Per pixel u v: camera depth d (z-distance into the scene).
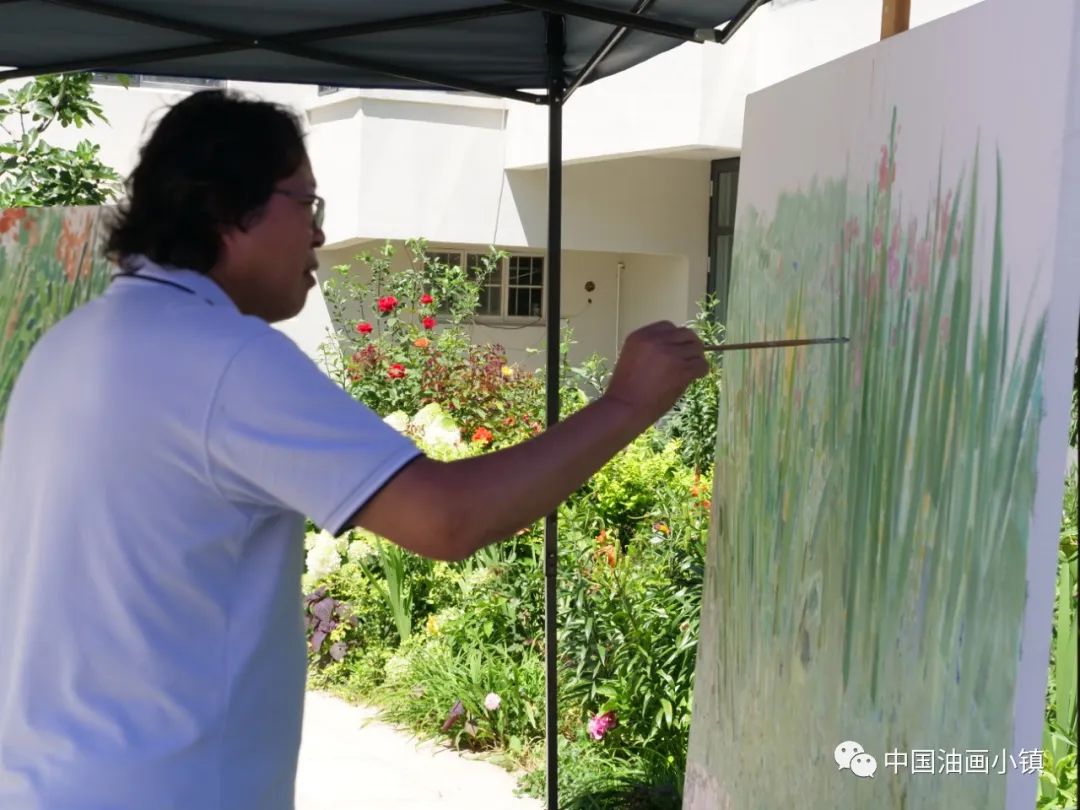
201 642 1.48
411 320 10.38
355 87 3.95
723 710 2.54
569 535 4.97
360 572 5.77
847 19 7.64
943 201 1.61
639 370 1.54
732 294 2.63
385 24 3.20
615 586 4.59
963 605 1.49
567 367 8.17
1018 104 1.43
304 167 1.59
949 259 1.59
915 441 1.67
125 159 9.66
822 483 2.03
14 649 1.54
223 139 1.51
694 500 5.46
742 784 2.38
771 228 2.37
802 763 2.06
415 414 7.43
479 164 9.88
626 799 4.01
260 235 1.54
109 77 8.49
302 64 3.78
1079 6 1.32
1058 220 1.33
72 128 9.48
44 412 1.54
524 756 4.51
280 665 1.55
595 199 10.03
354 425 1.40
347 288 9.77
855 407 1.90
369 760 4.57
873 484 1.81
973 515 1.48
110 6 3.13
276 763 1.55
